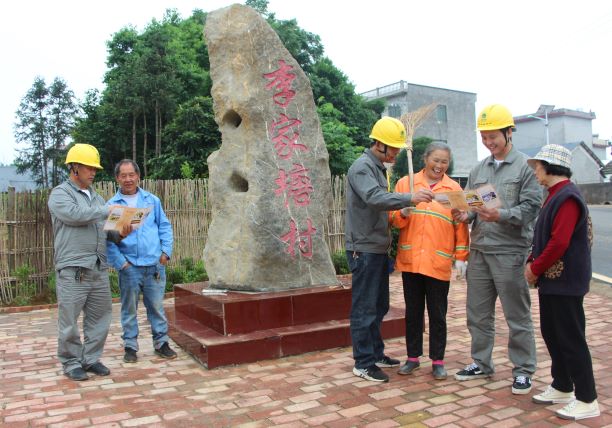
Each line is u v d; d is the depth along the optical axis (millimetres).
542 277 3314
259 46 5094
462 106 33188
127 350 4691
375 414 3338
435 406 3457
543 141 40156
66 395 3801
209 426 3207
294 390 3807
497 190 3812
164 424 3242
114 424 3250
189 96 19469
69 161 4176
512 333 3709
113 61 21453
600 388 3705
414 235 4012
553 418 3227
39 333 5969
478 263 3889
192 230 9422
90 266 4203
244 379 4078
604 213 20312
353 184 3982
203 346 4398
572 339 3211
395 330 5250
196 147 16391
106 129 19609
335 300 5094
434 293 4000
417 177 4203
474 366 4008
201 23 24672
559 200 3209
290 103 5230
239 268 5059
